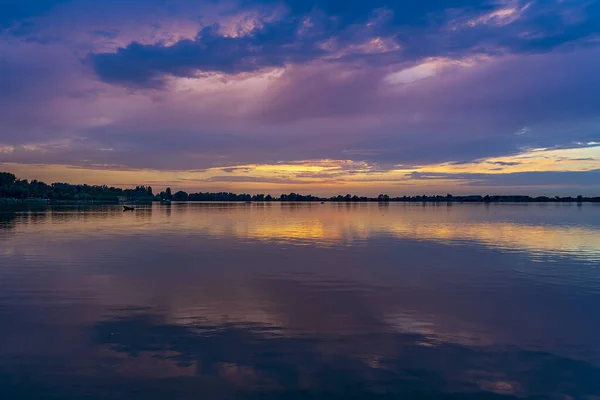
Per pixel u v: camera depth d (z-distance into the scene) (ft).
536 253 99.50
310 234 147.33
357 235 144.05
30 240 122.83
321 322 46.57
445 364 36.06
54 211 347.15
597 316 49.37
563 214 317.22
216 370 34.58
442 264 83.61
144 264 82.53
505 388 32.12
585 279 69.82
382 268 79.15
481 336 42.75
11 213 303.07
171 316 48.34
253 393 31.14
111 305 52.80
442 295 58.75
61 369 34.65
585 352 38.78
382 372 34.50
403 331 44.01
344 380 33.12
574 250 104.88
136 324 45.50
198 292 59.82
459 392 31.50
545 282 67.41
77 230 157.79
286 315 49.03
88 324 45.47
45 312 49.75
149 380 32.89
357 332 43.52
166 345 39.60
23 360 36.32
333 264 83.30
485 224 199.21
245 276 71.36
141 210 395.96
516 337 42.50
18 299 55.62
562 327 45.55
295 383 32.63
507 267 80.79
